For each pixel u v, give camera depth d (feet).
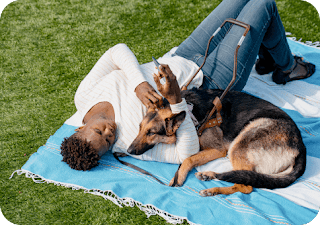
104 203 6.19
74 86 8.51
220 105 6.29
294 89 8.04
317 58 8.72
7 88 8.50
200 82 6.83
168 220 5.85
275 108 6.43
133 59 6.44
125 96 6.30
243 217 5.74
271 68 8.30
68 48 9.59
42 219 6.04
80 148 5.98
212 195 6.02
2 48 9.65
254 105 6.50
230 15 7.30
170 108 5.88
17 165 6.86
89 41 9.79
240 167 6.30
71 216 6.07
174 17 10.42
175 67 6.72
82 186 6.27
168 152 6.36
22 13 10.89
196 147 6.23
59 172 6.43
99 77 6.69
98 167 6.49
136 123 6.19
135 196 6.10
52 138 7.02
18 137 7.39
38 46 9.70
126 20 10.44
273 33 7.18
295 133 6.18
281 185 6.03
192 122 6.09
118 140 6.27
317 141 6.79
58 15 10.75
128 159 6.59
